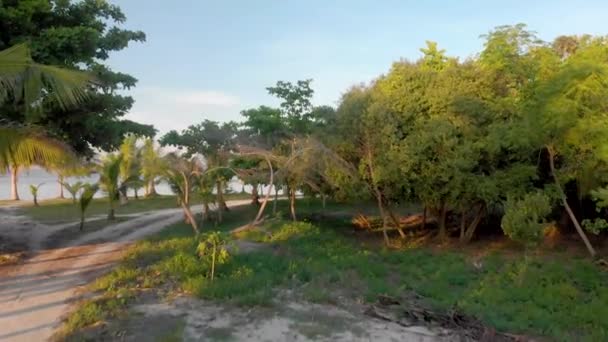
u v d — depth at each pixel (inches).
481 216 879.7
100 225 971.3
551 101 601.6
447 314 421.4
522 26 730.8
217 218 1103.6
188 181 899.4
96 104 637.3
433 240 879.1
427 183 740.7
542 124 619.2
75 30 570.9
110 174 1066.7
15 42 546.6
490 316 430.9
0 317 381.1
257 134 1008.2
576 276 588.1
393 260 685.9
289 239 795.4
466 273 612.1
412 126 763.4
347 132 812.6
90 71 574.6
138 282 483.2
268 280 498.3
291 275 538.0
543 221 580.7
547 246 781.9
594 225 668.7
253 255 624.1
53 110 585.6
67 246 712.4
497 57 731.4
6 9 556.4
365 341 348.8
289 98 1033.5
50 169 522.0
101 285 467.8
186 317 381.7
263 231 852.0
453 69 780.6
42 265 572.7
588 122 587.2
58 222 1019.3
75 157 523.2
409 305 447.2
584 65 588.7
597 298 504.4
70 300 425.4
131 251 652.7
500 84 751.1
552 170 679.7
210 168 981.8
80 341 324.5
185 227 950.4
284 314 398.9
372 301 455.5
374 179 763.4
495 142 674.8
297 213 1233.4
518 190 701.3
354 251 735.7
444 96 738.2
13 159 485.4
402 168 730.2
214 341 336.8
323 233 884.0
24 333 347.9
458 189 722.8
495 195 704.4
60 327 358.0
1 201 1712.6
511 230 553.6
